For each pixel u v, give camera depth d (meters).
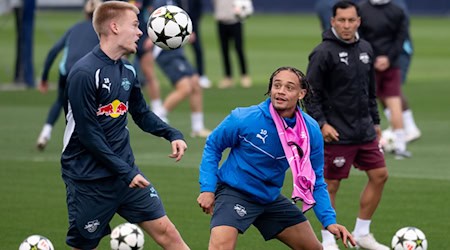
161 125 18.83
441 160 33.41
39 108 47.19
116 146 18.06
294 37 87.56
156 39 20.03
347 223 24.78
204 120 43.25
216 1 55.62
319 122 22.25
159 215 18.48
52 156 34.16
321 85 22.44
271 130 17.73
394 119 34.06
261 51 76.12
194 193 28.20
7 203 26.98
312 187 17.62
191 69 37.97
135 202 18.31
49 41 81.44
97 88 17.67
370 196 22.66
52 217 25.45
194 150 35.19
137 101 18.77
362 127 22.50
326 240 22.23
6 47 76.88
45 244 20.20
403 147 34.06
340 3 22.41
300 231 18.31
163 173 30.98
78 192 18.08
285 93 17.55
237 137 17.88
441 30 96.50
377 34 32.81
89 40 30.14
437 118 43.84
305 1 118.75
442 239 23.14
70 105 17.73
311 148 18.00
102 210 18.14
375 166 22.59
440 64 68.50
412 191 28.33
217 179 18.19
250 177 17.92
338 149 22.48
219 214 17.84
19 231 24.02
